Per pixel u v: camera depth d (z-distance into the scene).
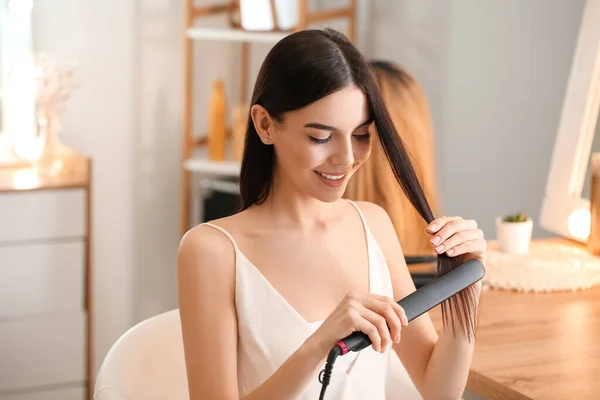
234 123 3.61
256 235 1.46
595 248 2.29
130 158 3.75
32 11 3.47
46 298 3.11
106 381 1.51
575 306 1.97
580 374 1.56
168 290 3.92
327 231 1.51
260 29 3.65
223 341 1.39
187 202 3.72
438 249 1.39
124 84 3.69
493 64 3.31
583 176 2.41
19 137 3.33
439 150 3.60
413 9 3.69
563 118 2.47
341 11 3.71
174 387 1.63
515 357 1.65
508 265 2.15
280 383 1.26
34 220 3.06
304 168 1.30
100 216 3.72
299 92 1.26
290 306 1.42
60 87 3.29
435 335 1.56
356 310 1.23
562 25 3.01
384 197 2.12
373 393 1.50
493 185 3.35
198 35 3.57
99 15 3.60
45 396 3.14
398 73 2.24
